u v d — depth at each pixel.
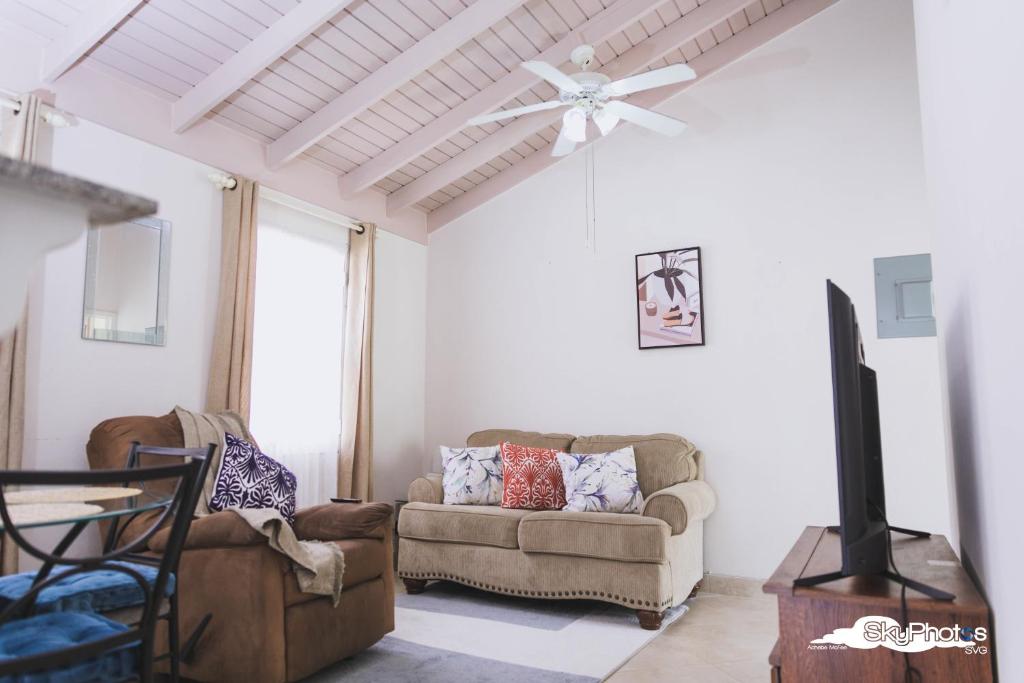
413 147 4.41
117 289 3.25
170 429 3.05
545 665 2.74
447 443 5.15
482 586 3.66
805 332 4.00
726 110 4.36
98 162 3.23
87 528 3.00
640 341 4.47
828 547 2.04
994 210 1.03
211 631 2.39
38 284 2.96
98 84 3.26
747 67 4.32
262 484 2.96
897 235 3.82
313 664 2.52
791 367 4.02
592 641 3.06
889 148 3.89
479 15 3.47
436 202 5.29
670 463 3.96
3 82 2.91
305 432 4.20
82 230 0.64
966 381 1.56
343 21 3.43
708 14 3.99
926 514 3.60
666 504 3.36
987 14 1.00
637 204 4.60
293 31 3.19
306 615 2.51
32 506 1.53
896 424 3.71
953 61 1.40
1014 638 1.05
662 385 4.39
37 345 2.94
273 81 3.67
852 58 4.04
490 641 3.06
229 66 3.39
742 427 4.12
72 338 3.06
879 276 3.84
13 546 2.67
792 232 4.09
